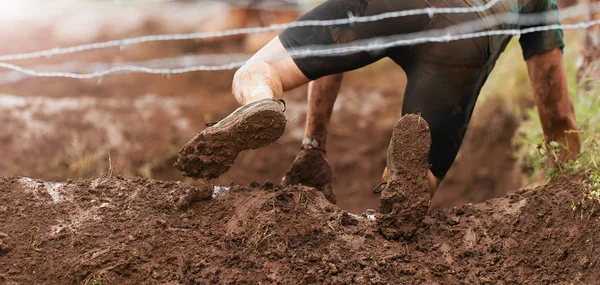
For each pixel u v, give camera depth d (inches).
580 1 386.6
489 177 438.9
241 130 182.9
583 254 186.4
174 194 202.7
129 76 524.4
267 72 201.0
